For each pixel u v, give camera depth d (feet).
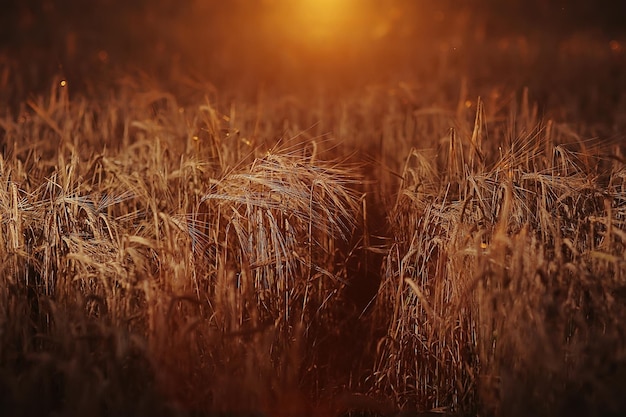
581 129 23.15
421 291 13.78
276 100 27.45
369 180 18.95
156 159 17.16
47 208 14.37
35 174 17.33
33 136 21.07
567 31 55.72
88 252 13.73
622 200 14.97
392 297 14.39
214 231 13.98
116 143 21.74
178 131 20.88
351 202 14.92
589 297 12.94
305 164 14.84
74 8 59.98
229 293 12.46
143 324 12.50
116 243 13.84
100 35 48.26
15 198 13.82
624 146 20.86
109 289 13.00
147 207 15.37
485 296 12.54
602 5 67.05
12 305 12.69
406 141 21.08
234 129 18.65
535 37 51.03
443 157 19.83
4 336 12.21
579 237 13.94
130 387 11.66
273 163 14.32
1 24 52.70
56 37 47.39
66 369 11.21
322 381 14.15
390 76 36.50
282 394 12.10
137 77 35.32
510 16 61.93
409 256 13.87
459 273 13.19
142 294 13.10
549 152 17.07
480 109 15.43
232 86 33.40
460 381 13.26
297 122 23.56
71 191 14.65
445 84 33.96
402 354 13.82
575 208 14.40
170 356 11.55
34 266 14.10
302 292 13.97
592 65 39.04
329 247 14.74
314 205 14.47
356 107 26.58
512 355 12.05
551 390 11.56
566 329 12.56
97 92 30.81
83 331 12.02
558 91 32.14
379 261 15.78
